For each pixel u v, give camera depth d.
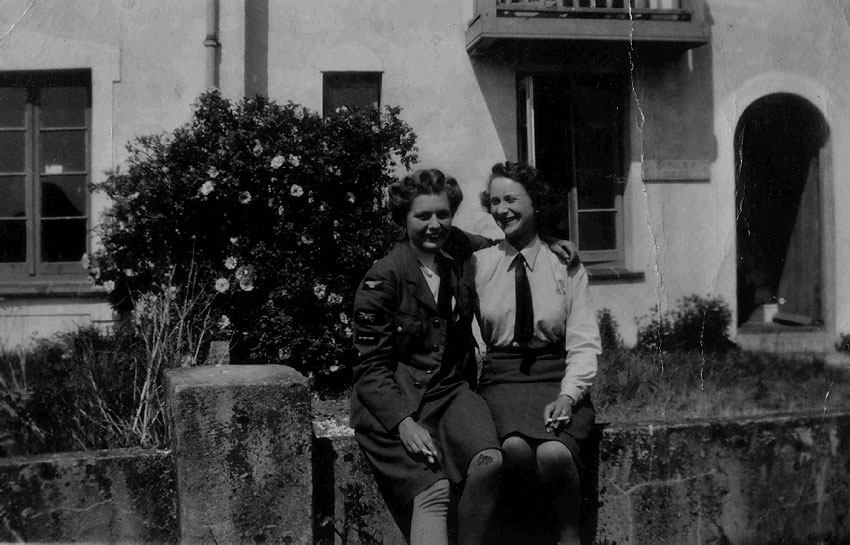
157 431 3.19
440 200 2.51
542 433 2.42
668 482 2.75
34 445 3.25
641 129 7.93
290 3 7.25
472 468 2.29
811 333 7.92
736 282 8.00
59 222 7.02
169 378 2.47
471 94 7.57
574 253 2.67
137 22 6.76
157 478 2.47
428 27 7.48
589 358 2.57
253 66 7.18
